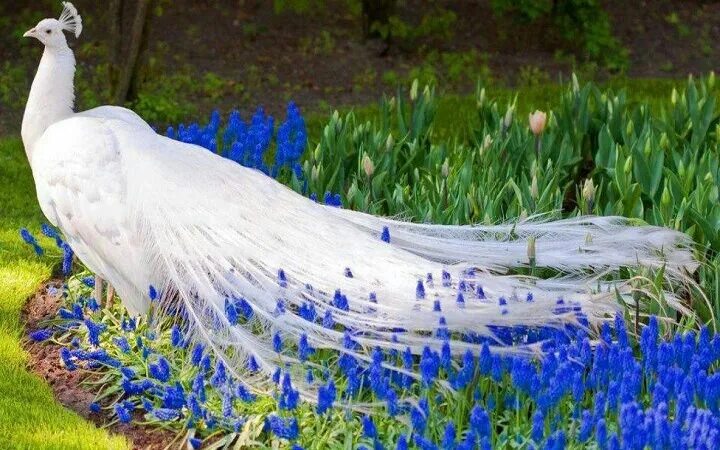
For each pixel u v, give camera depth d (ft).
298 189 20.86
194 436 15.37
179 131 22.12
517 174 22.47
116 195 17.10
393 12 38.81
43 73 19.15
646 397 14.84
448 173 21.12
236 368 15.64
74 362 17.43
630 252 17.19
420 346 14.83
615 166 20.25
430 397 14.80
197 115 32.81
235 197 17.13
